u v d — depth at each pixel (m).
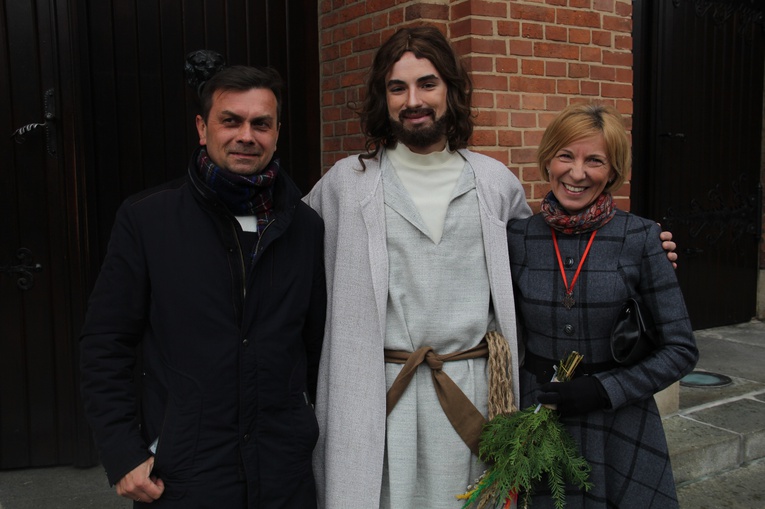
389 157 2.00
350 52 3.66
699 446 3.36
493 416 1.87
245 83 1.60
